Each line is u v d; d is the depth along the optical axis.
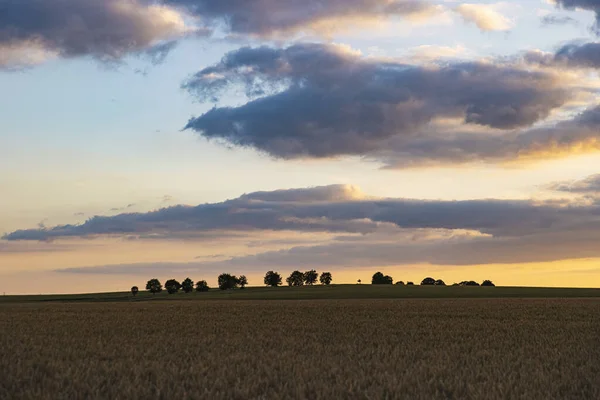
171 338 26.45
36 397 12.34
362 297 102.88
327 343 24.70
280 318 41.28
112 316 44.94
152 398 12.62
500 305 60.53
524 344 24.11
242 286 170.00
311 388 13.41
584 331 31.00
